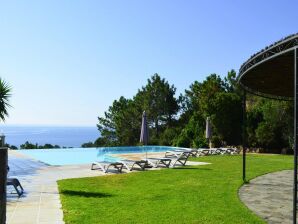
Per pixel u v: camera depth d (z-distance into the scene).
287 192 10.62
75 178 13.27
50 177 13.70
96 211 7.91
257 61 8.72
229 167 16.89
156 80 43.53
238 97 32.56
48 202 8.91
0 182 3.57
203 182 12.20
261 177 13.79
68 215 7.51
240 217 7.55
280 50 7.35
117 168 15.41
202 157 22.73
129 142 42.31
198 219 7.34
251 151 30.08
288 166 17.80
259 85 12.84
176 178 13.12
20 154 25.45
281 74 10.65
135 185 11.55
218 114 32.06
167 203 8.80
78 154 27.73
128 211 7.93
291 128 28.09
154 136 40.62
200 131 33.53
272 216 7.80
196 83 42.19
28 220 7.14
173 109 44.38
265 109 29.31
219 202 8.98
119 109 44.62
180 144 32.59
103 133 44.69
